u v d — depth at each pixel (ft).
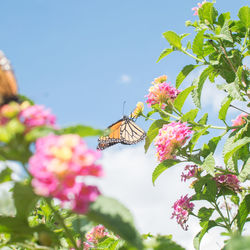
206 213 2.11
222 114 2.11
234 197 2.16
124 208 1.05
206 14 2.23
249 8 2.16
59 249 1.45
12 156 1.16
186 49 2.27
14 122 1.13
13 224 1.31
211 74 2.26
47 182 1.01
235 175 2.11
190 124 2.16
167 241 1.26
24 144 1.16
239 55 2.19
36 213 1.82
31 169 1.00
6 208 1.29
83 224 1.56
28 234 1.34
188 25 2.27
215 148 2.09
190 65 2.22
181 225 2.12
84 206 1.02
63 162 0.99
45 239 1.31
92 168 1.04
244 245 0.80
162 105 2.26
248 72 2.17
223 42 2.21
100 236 1.98
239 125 2.22
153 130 2.24
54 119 1.18
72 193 1.00
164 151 2.04
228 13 2.23
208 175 2.08
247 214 2.00
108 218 1.03
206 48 2.25
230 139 2.04
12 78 1.38
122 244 1.57
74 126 1.16
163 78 2.32
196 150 2.11
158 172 2.08
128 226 1.02
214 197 2.10
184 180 2.12
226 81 2.18
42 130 1.11
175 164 2.06
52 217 1.72
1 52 1.40
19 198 1.22
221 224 2.06
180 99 2.21
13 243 1.35
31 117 1.15
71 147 1.02
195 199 2.14
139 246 0.99
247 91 2.10
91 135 1.21
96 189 1.09
